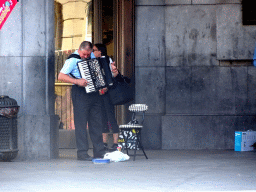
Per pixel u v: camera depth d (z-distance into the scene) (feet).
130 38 75.20
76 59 56.59
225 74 74.69
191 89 74.95
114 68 58.90
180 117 74.23
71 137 76.38
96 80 55.72
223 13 74.43
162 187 37.55
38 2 60.34
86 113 57.88
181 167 50.44
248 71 74.59
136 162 55.67
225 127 74.18
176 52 75.20
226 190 36.04
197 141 74.23
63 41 75.82
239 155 64.18
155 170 47.96
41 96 60.54
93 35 76.59
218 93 74.69
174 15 75.20
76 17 76.23
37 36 60.34
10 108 56.65
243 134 70.74
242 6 74.33
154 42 75.31
